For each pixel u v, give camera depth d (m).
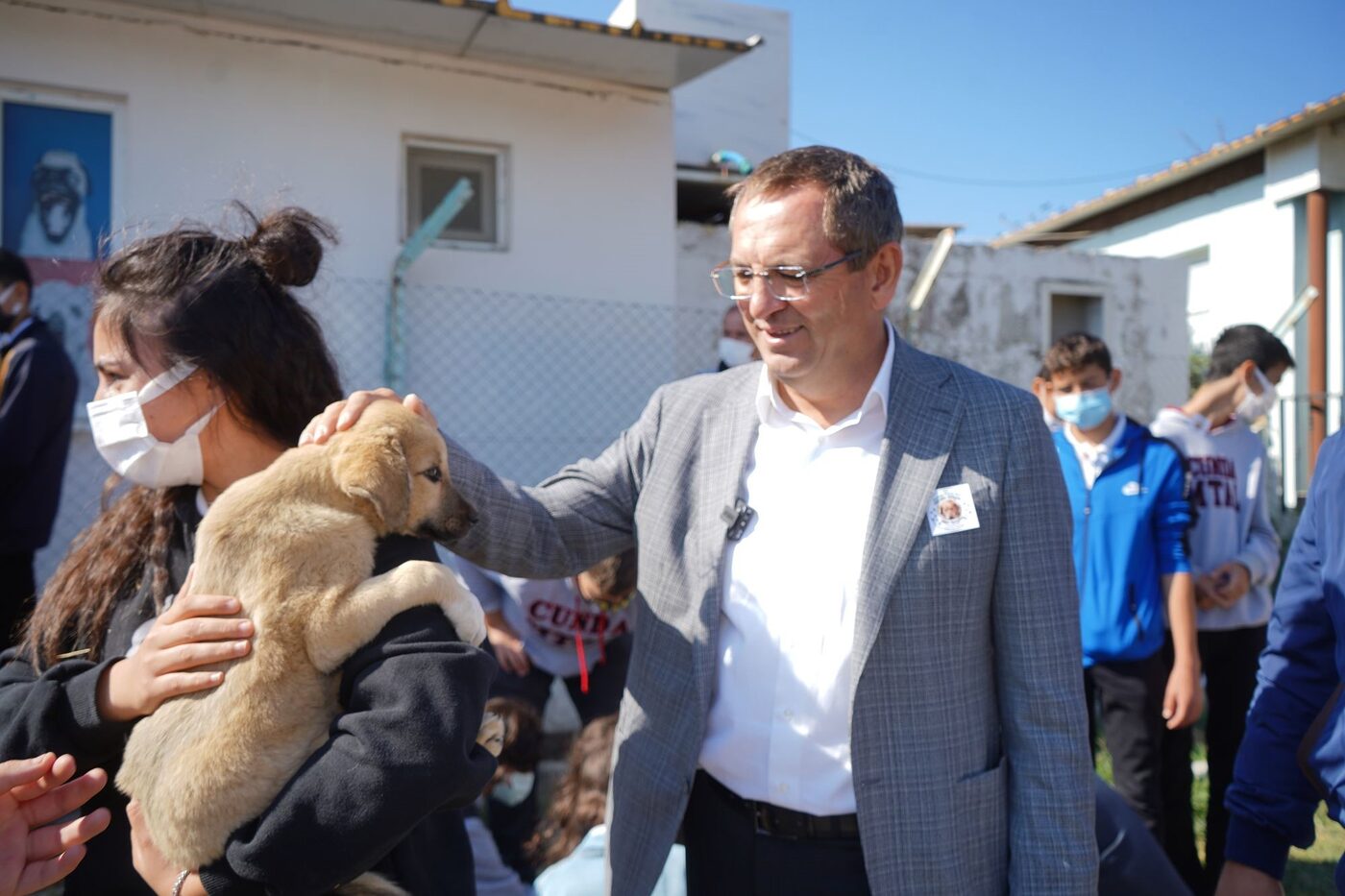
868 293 2.04
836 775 2.02
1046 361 4.42
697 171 8.89
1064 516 2.05
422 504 1.92
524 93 7.15
